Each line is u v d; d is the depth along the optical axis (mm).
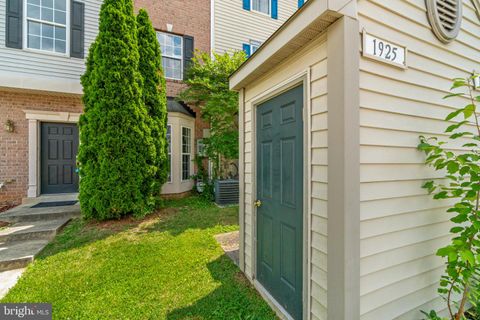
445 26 1862
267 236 2291
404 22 1652
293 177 1887
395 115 1604
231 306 2127
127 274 2633
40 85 5355
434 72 1823
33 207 4863
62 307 2090
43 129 5711
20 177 5438
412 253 1697
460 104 2012
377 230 1522
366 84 1465
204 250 3260
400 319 1626
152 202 5004
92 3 6043
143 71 5129
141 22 5293
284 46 1734
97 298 2217
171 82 7453
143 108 4816
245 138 2756
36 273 2641
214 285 2461
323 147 1546
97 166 4426
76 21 5820
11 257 2885
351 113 1354
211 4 7863
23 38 5359
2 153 5289
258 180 2479
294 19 1600
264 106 2350
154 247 3344
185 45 7535
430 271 1800
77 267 2773
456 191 1627
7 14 5238
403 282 1650
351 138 1354
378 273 1531
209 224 4398
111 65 4426
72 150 5969
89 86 4516
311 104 1653
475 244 1501
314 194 1627
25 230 3736
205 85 6406
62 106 5805
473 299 1703
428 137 1773
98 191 4367
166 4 7305
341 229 1357
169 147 6645
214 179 6785
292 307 1892
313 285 1642
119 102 4469
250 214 2605
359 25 1428
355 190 1368
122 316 1989
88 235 3791
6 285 2455
